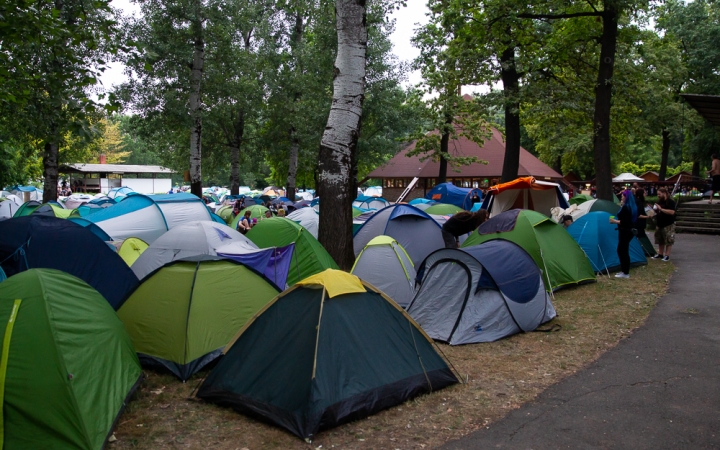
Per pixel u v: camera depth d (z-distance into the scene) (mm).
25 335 4887
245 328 6074
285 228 11492
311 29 27266
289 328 5711
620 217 11859
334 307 5719
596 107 18062
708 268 12648
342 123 9773
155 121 23500
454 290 8203
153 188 62188
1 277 7719
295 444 4922
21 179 39062
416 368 5992
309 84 27141
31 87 11000
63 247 8883
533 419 5305
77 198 37375
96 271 8945
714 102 14945
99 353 5512
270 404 5332
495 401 5766
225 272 7344
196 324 6852
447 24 19422
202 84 23516
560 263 10922
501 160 37125
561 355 7176
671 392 5789
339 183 9906
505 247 8773
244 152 38125
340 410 5180
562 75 21641
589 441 4816
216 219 17438
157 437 5121
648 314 8914
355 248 13500
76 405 4688
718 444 4668
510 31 20094
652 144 45375
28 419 4637
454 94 22875
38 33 9203
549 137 30344
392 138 29688
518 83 21500
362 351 5652
